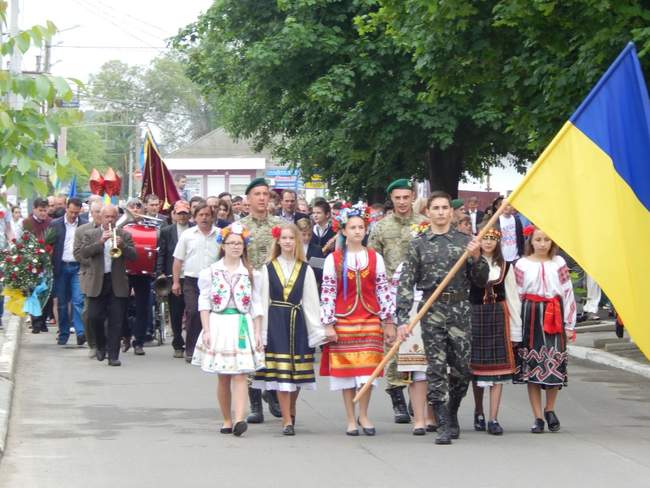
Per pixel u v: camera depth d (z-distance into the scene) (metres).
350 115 28.09
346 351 11.18
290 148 36.06
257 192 12.84
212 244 16.84
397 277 11.50
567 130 10.45
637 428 11.77
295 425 11.91
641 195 10.30
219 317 11.05
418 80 26.62
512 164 35.69
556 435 11.30
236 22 30.78
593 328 21.50
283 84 29.23
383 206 17.55
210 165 88.88
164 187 23.30
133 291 18.59
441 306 10.70
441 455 10.12
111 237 16.55
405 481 9.00
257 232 12.84
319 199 18.66
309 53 27.78
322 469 9.48
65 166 9.15
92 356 17.67
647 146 10.30
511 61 16.72
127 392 14.05
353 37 27.95
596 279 10.21
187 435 11.13
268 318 11.34
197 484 8.87
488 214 22.67
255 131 37.25
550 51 15.94
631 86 10.36
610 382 15.46
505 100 17.56
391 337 11.30
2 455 9.97
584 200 10.34
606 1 14.08
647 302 10.19
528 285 11.41
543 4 14.62
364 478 9.10
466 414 12.73
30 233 18.67
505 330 11.30
